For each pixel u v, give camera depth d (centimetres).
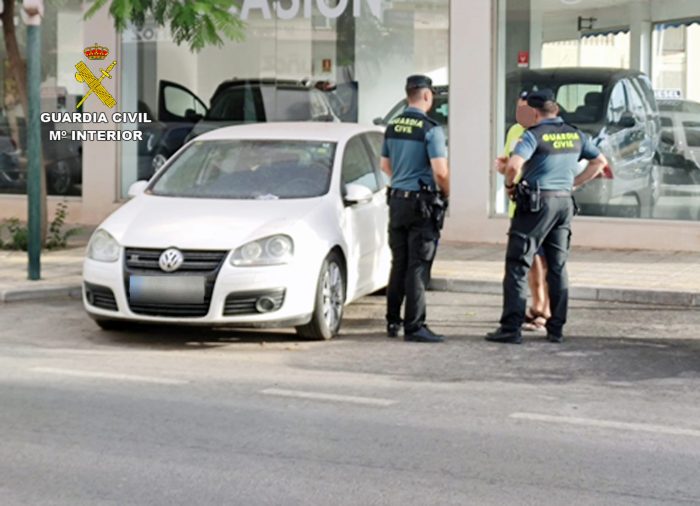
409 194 1548
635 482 970
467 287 1959
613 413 1200
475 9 2386
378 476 980
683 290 1842
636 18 2295
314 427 1133
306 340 1569
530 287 1658
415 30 2470
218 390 1286
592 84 2333
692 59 2259
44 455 1035
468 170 2398
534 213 1533
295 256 1501
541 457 1038
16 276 1972
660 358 1477
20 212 2783
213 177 1673
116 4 2069
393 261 1594
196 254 1484
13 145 2797
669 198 2283
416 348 1528
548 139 1521
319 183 1642
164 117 2686
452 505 909
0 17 2500
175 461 1018
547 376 1373
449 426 1141
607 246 2295
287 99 2605
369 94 2531
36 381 1323
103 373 1366
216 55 2645
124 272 1504
